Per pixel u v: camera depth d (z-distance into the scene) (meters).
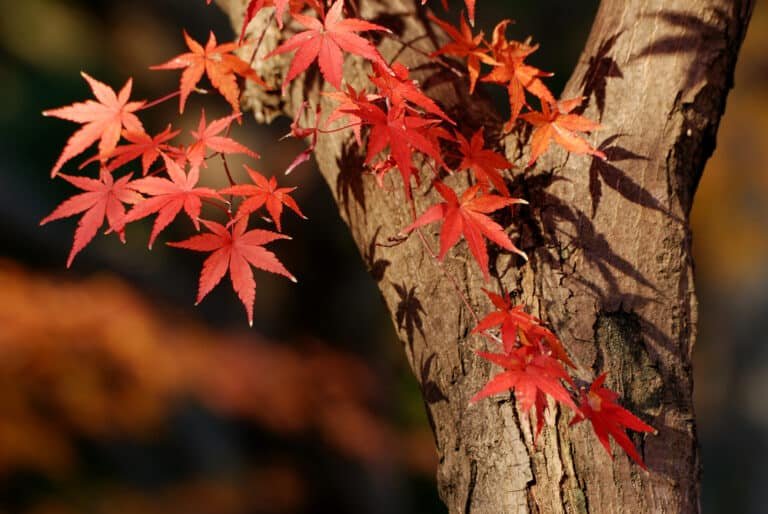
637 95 1.54
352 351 3.85
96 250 3.71
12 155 4.44
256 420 3.59
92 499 3.74
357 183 1.58
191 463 3.75
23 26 4.67
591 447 1.51
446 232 1.51
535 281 1.53
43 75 4.74
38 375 3.08
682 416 1.52
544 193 1.54
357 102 1.53
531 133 1.57
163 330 3.32
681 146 1.54
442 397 1.54
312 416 3.43
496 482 1.52
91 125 1.58
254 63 1.64
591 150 1.53
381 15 1.62
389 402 3.95
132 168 4.52
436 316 1.54
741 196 6.68
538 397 1.50
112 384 3.21
